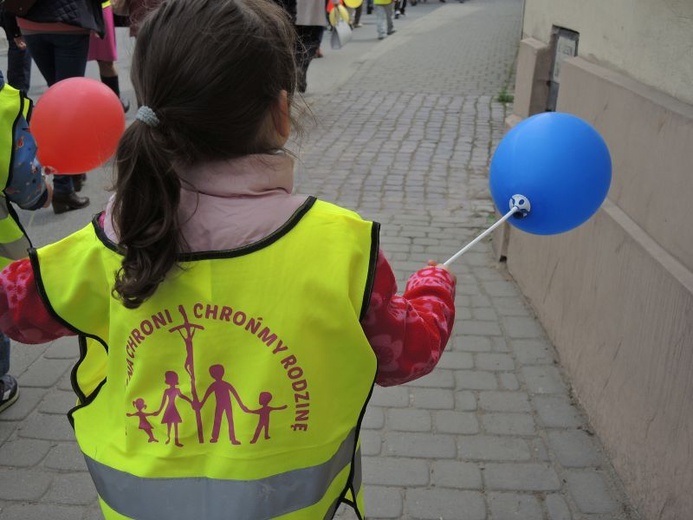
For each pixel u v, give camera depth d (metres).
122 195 1.09
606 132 2.70
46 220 4.96
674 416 2.05
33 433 2.75
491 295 3.85
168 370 1.18
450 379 3.10
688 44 2.15
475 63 11.44
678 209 2.13
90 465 1.27
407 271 4.16
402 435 2.74
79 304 1.23
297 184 5.68
